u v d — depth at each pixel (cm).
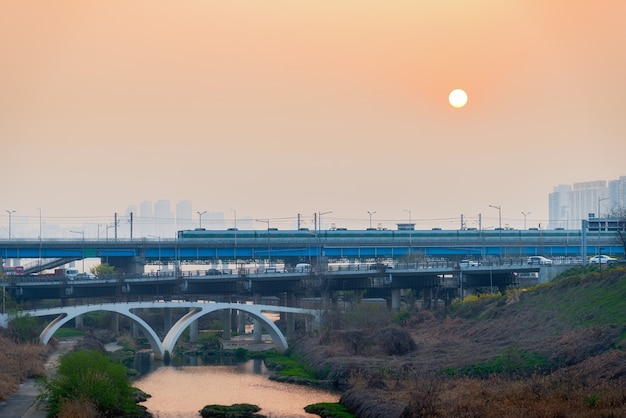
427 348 18088
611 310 16962
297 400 14912
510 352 15512
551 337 16738
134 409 13375
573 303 18300
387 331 18450
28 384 15125
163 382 16725
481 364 15725
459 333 19350
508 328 18425
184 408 14275
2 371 15500
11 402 13712
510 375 14862
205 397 15200
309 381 16438
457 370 15650
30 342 18388
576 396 12412
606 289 18150
